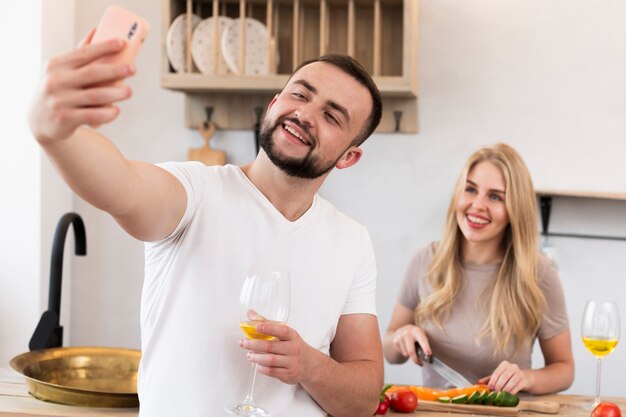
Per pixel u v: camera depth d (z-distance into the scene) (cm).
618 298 317
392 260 330
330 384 151
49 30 319
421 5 327
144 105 339
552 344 249
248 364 146
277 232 152
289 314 153
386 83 304
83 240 235
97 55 94
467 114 325
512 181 243
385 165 330
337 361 169
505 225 247
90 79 93
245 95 334
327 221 163
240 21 305
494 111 324
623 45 315
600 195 301
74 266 342
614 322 213
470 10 324
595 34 317
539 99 321
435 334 250
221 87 307
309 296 156
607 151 317
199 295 144
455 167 326
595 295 319
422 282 259
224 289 145
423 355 241
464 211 246
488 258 250
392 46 324
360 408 162
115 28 99
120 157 119
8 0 314
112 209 120
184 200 141
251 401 143
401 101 327
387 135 329
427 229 328
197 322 144
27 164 316
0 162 317
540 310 245
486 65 324
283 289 140
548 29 320
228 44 310
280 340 139
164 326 146
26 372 188
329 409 158
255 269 140
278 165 148
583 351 319
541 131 321
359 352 167
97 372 203
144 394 147
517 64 322
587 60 318
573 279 320
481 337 245
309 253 156
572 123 319
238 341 145
